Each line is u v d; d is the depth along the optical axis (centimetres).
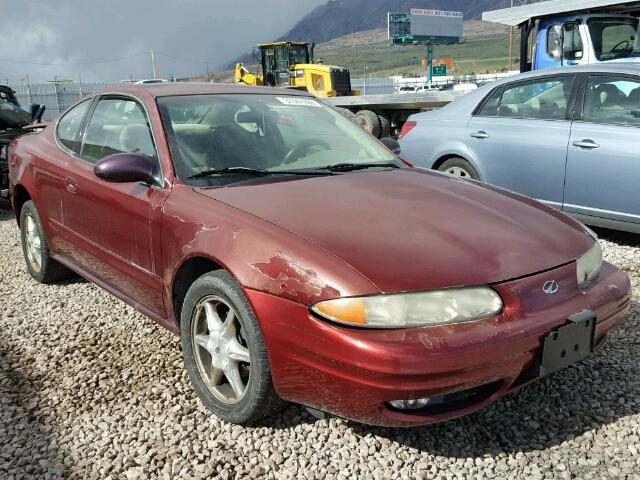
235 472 257
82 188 383
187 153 335
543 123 593
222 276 279
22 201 495
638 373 331
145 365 348
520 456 263
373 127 1388
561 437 277
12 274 524
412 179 346
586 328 264
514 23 1098
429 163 683
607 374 331
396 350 229
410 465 259
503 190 354
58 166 418
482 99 653
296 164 355
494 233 278
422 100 1291
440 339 233
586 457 263
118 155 328
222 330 286
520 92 623
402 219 281
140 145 354
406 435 279
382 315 235
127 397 315
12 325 411
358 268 243
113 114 393
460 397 252
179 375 336
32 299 458
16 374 343
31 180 453
